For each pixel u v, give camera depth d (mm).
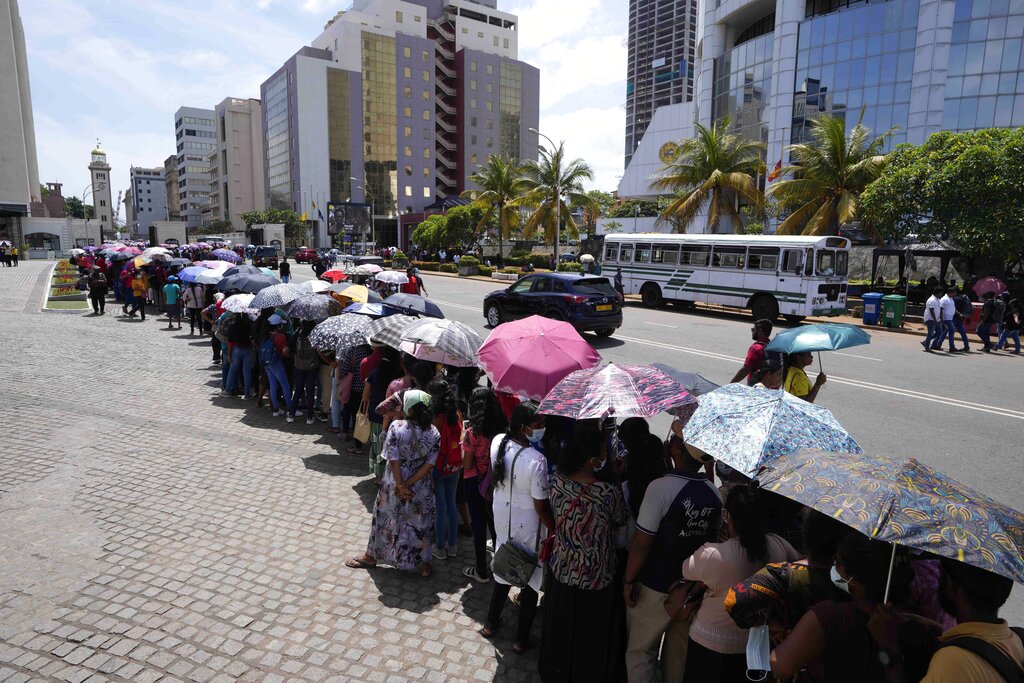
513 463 3650
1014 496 6465
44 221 66688
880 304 20484
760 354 6902
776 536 2795
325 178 101062
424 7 109250
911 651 2062
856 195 26625
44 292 24906
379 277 15727
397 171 106688
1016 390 11312
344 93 100750
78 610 4105
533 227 39781
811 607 2186
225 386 9922
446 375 6012
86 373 11102
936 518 1940
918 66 37594
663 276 24250
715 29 51656
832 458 2398
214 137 155250
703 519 3062
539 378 4539
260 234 73875
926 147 22188
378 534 4652
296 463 6969
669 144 36062
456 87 112000
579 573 3230
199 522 5461
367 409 6250
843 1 42250
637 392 3449
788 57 43219
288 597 4363
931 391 11125
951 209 20422
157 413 8766
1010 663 1800
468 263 42719
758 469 2688
